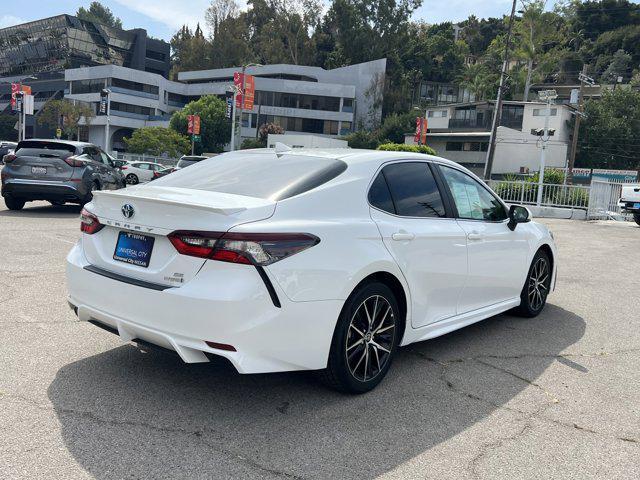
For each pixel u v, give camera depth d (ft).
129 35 321.52
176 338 9.62
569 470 8.93
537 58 248.93
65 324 15.02
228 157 13.79
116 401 10.59
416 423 10.32
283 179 11.35
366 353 11.32
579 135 193.98
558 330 16.99
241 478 8.21
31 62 327.06
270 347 9.55
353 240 10.78
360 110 253.24
